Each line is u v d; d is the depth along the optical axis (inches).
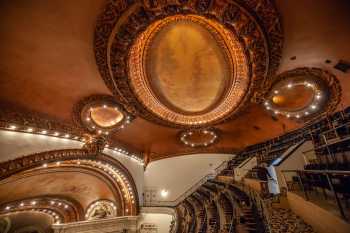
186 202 577.6
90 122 464.4
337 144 235.8
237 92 486.3
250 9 280.8
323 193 214.8
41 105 376.2
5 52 293.6
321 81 395.2
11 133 327.0
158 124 587.5
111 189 608.7
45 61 330.0
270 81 410.3
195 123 601.3
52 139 396.2
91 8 271.6
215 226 273.6
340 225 136.7
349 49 323.3
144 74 451.5
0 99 319.9
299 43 326.3
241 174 508.4
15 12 257.4
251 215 236.1
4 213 417.1
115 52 336.8
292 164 328.8
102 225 564.4
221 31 395.5
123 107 475.8
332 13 276.4
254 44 327.9
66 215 544.4
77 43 316.8
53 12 269.3
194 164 752.3
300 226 183.9
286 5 269.9
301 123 522.0
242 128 634.2
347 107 408.2
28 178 394.3
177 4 285.4
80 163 475.8
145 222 621.0
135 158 673.0
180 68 500.7
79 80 384.2
